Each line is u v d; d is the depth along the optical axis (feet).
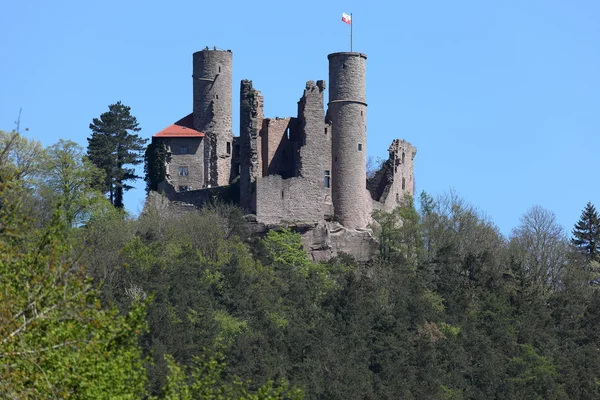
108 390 391.65
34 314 363.76
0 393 355.77
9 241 390.83
